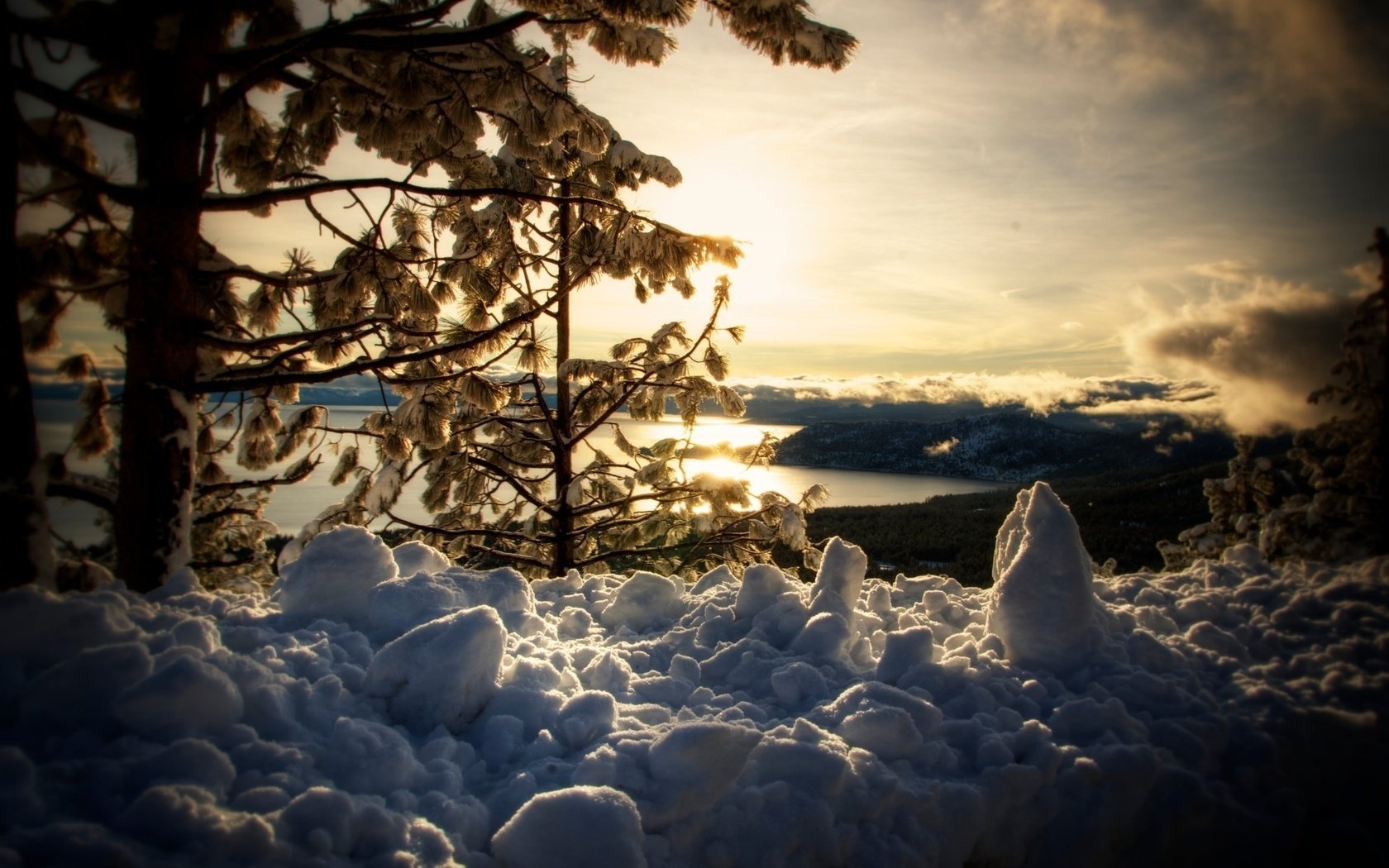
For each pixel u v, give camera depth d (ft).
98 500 17.38
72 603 9.15
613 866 7.24
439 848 7.29
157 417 17.03
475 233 28.17
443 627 10.51
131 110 18.54
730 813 8.61
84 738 7.44
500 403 24.67
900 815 9.30
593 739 9.82
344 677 10.27
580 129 22.00
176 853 6.16
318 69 19.12
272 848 6.46
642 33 17.35
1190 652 15.07
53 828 5.96
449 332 23.94
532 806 7.50
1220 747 11.62
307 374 18.15
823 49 16.35
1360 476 34.81
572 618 16.47
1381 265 34.50
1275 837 10.58
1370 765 11.87
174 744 7.23
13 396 14.12
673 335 34.17
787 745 9.41
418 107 19.85
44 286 16.76
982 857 9.76
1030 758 10.59
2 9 14.62
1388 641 14.67
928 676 12.85
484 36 17.48
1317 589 17.79
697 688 12.81
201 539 30.60
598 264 25.98
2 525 13.67
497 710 10.41
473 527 34.76
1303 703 12.84
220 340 18.13
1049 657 13.83
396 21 17.11
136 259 17.08
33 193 16.47
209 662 8.74
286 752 7.95
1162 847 10.18
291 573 13.29
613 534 38.86
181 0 16.88
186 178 17.29
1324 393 36.27
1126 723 11.61
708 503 34.83
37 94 15.26
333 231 19.40
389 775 8.21
